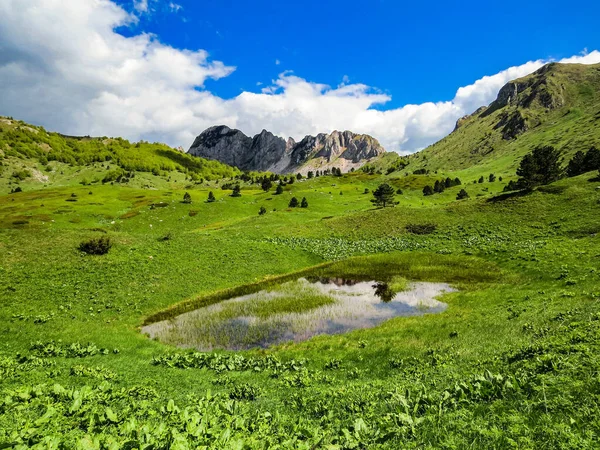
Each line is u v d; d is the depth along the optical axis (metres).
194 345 24.56
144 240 48.25
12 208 93.75
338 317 29.48
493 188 130.12
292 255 52.31
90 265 37.72
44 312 27.52
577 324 15.54
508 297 28.58
